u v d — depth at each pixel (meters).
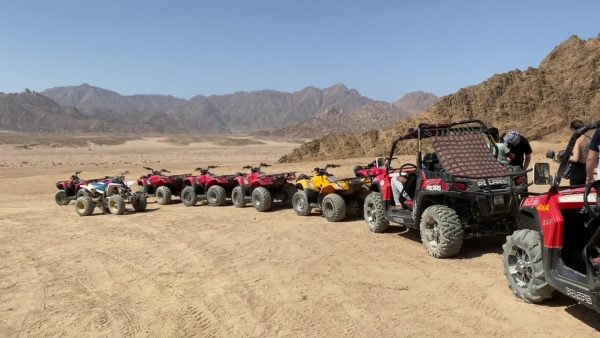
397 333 5.13
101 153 90.75
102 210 14.81
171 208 15.27
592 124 4.94
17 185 27.22
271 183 13.44
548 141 35.41
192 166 46.72
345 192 11.35
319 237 9.64
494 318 5.31
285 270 7.54
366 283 6.69
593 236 4.55
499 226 7.65
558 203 5.13
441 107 45.09
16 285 7.57
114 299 6.72
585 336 4.77
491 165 7.62
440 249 7.41
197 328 5.61
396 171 9.79
